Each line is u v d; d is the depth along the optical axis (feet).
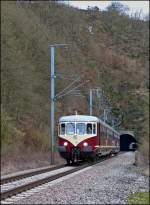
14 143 136.05
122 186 67.56
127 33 487.20
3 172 95.50
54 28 251.60
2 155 114.93
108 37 411.13
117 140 215.92
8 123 143.02
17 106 170.60
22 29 238.48
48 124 185.68
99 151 133.28
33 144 152.35
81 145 124.98
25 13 270.46
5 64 186.91
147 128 327.06
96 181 73.67
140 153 167.94
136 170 102.78
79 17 278.46
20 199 51.44
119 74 377.71
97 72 283.59
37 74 214.28
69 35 249.96
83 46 273.95
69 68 242.37
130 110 323.57
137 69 437.58
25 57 219.20
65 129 126.41
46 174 88.94
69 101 219.20
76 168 103.50
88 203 49.06
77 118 126.31
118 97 304.30
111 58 373.61
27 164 117.29
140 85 398.62
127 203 49.80
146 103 354.54
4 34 213.46
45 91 207.51
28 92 187.93
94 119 127.03
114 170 100.01
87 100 230.89
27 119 169.99
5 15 237.66
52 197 53.36
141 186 69.26
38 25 255.29
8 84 177.37
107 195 56.18
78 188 63.16
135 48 478.59
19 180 75.25
